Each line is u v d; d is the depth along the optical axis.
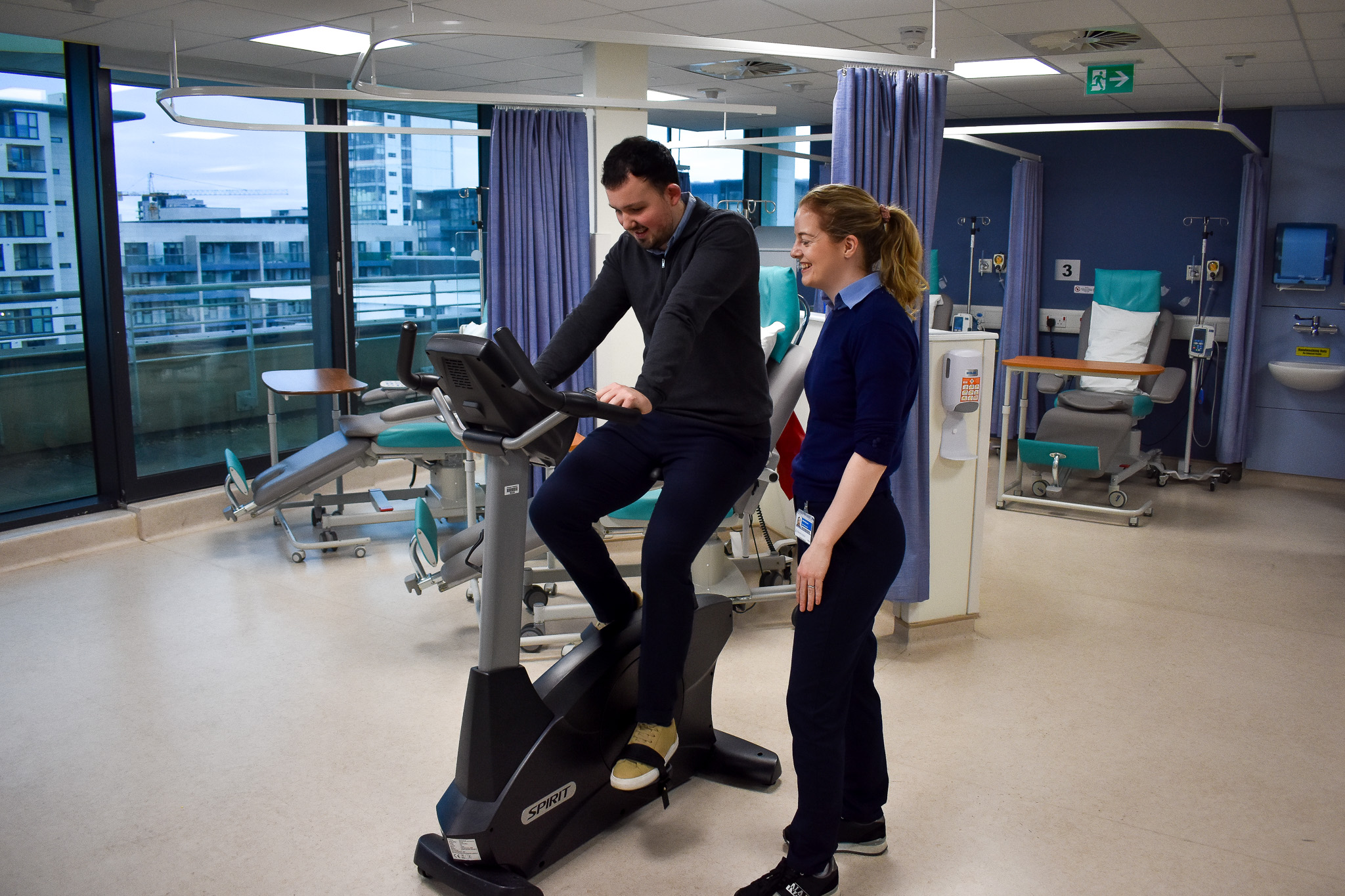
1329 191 6.73
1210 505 6.14
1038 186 7.68
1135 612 4.10
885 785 2.29
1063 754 2.83
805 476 2.02
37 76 4.84
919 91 3.36
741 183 9.67
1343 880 2.24
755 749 2.64
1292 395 6.88
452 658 3.50
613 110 5.20
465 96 4.15
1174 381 6.72
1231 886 2.21
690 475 2.16
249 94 3.83
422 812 2.51
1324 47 4.93
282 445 6.29
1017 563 4.82
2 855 2.31
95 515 4.98
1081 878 2.24
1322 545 5.19
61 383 5.07
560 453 2.05
